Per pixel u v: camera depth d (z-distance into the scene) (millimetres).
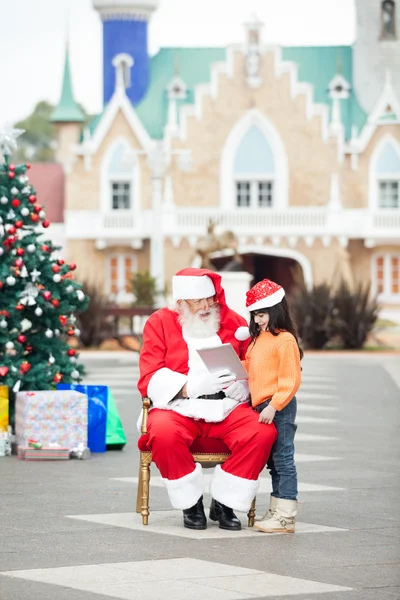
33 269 13594
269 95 55000
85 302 14055
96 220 54875
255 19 54844
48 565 7812
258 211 54219
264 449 9102
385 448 13844
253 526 9234
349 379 25219
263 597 7066
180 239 54250
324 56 59812
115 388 21953
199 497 9180
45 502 10133
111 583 7363
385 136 55125
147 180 55438
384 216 54562
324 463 12586
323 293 39500
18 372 13492
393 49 59375
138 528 9086
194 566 7824
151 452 9266
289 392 9047
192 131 55156
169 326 9594
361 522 9383
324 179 55000
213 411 9188
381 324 54531
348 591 7211
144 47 60219
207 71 58938
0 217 13609
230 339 9672
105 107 61219
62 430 12828
